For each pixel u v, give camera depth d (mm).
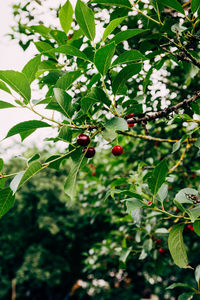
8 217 12859
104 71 1241
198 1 1411
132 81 2479
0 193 1281
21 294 13414
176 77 2479
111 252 4078
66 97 1237
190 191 1257
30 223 13188
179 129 2666
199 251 4086
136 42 1940
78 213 11883
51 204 12938
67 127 1270
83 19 1302
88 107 1308
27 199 12758
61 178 13094
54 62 1749
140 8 1793
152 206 1251
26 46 2277
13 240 12828
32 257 12289
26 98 1200
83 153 1335
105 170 4332
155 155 3254
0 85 1168
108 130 1217
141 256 2574
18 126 1179
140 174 2254
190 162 3107
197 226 1287
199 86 2561
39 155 1264
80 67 1596
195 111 1678
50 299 14797
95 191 4148
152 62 1994
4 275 12930
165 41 1718
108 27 1274
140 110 1510
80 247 13508
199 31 1652
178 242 1293
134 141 3672
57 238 13023
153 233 2795
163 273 3535
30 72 1250
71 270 13945
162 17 1703
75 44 1597
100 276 4520
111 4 1520
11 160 11516
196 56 1661
